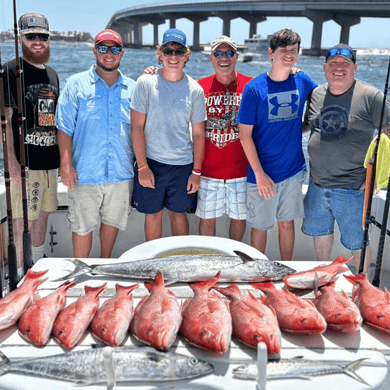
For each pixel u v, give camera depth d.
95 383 1.29
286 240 3.04
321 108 2.70
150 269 1.93
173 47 2.68
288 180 2.87
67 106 2.76
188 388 1.29
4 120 1.82
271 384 1.29
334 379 1.32
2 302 1.58
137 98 2.80
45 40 2.81
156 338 1.41
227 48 2.86
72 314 1.52
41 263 2.05
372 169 2.01
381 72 40.41
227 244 2.33
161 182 2.98
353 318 1.50
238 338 1.47
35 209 2.98
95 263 2.10
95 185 2.92
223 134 3.00
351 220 2.78
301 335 1.53
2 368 1.34
